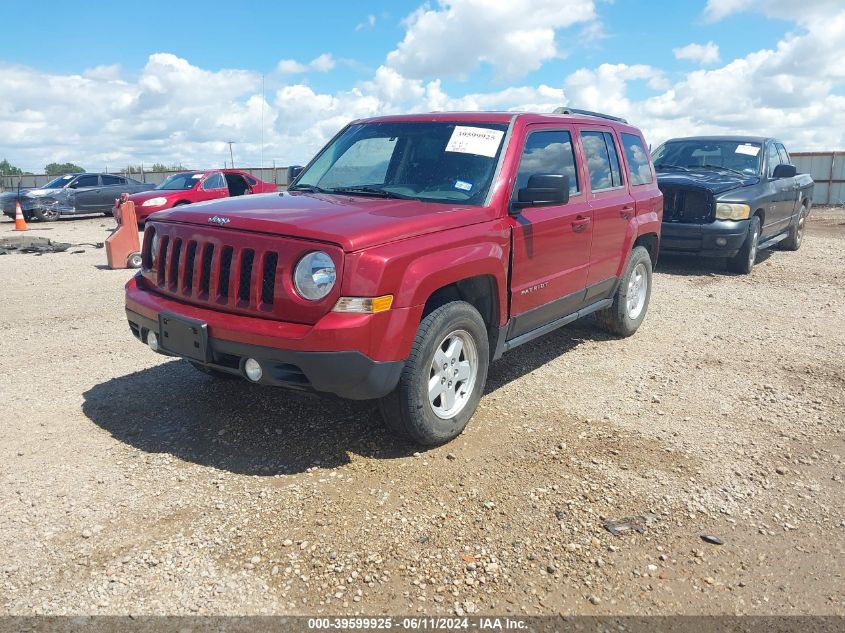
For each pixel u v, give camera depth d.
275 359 3.47
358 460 3.90
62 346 6.03
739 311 7.94
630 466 3.97
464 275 3.95
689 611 2.80
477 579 2.92
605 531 3.31
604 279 5.83
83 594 2.72
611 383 5.37
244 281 3.66
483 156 4.54
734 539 3.30
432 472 3.80
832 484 3.88
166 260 4.05
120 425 4.30
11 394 4.81
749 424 4.66
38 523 3.19
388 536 3.18
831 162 25.81
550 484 3.72
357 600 2.75
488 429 4.40
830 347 6.50
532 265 4.66
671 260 11.52
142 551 3.01
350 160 5.04
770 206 10.77
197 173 18.70
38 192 20.64
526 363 5.80
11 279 9.59
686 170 11.03
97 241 14.90
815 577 3.05
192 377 5.16
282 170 34.72
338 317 3.41
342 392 3.54
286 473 3.73
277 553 3.03
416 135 4.88
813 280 10.07
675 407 4.92
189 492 3.51
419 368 3.75
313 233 3.46
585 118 5.70
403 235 3.66
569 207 5.12
